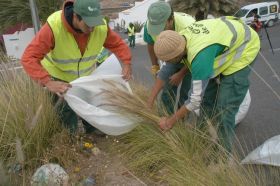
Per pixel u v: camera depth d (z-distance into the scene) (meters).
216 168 3.03
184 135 3.48
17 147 3.01
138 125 3.66
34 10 6.91
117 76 3.64
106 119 3.44
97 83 3.53
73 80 3.76
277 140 3.39
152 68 4.38
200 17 14.81
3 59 4.60
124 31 29.59
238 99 3.43
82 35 3.50
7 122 3.57
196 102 3.02
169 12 3.45
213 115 3.60
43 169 3.25
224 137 3.44
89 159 3.67
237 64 3.34
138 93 3.83
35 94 3.75
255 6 23.48
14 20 12.86
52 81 3.40
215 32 3.10
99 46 3.71
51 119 3.72
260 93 6.24
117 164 3.58
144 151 3.58
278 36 18.33
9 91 3.79
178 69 3.72
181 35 3.07
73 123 4.00
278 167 3.09
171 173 3.27
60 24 3.38
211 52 2.98
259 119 4.88
